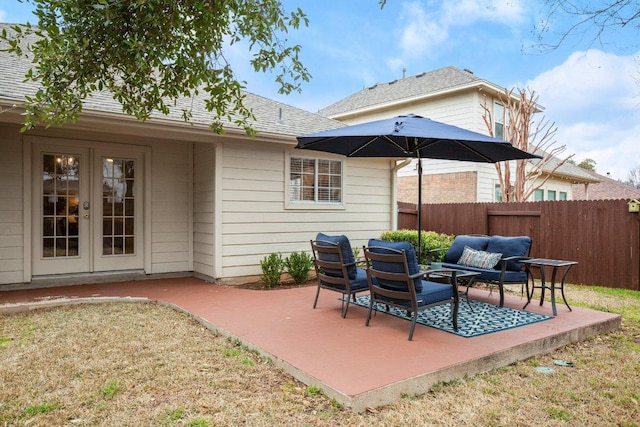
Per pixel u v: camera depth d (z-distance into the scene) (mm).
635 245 7621
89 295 6090
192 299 5922
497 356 3699
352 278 4980
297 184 8109
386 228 9492
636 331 4996
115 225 7312
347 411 2793
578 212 8383
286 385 3205
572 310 5410
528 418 2812
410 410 2861
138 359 3705
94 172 7082
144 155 7531
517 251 5918
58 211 6805
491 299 6188
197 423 2643
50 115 2945
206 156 7484
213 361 3688
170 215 7789
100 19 2480
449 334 4246
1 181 6309
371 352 3670
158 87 3152
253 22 3074
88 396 2992
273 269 6992
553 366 3814
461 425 2688
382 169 9422
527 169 14219
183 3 2742
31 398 2953
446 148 5969
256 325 4562
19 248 6469
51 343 4090
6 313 5242
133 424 2627
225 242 7180
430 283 4785
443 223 10648
